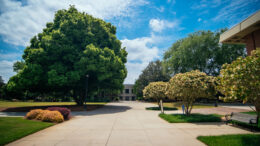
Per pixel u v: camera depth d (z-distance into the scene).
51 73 15.88
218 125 7.48
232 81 5.00
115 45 22.11
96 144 4.62
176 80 10.05
